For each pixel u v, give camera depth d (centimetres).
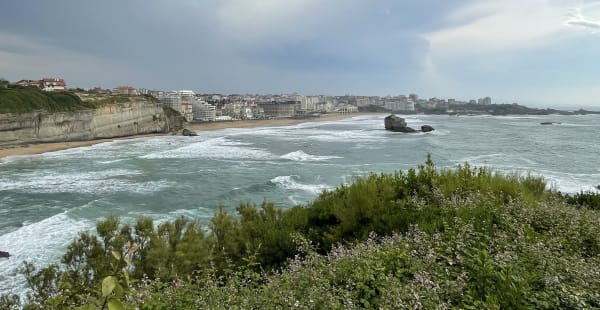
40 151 7462
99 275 809
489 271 435
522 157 5522
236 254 841
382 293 418
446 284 420
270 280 505
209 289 469
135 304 416
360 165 5094
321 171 4638
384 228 786
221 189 3738
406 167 4794
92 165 5456
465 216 713
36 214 2923
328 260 599
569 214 744
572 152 6134
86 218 2722
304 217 969
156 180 4244
